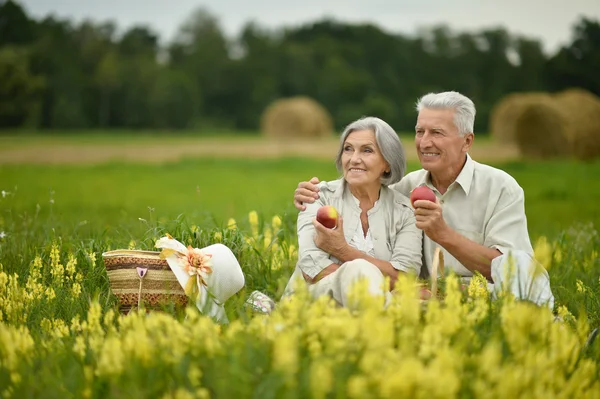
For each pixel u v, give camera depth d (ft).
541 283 18.15
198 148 166.61
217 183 91.66
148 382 12.59
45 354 14.56
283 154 148.46
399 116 331.57
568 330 15.37
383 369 11.89
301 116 196.44
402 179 21.59
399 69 363.56
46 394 12.65
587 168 110.32
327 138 201.46
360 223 19.79
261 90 340.39
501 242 19.77
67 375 13.39
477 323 14.88
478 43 370.12
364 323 12.73
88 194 76.74
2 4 353.31
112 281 18.92
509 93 354.74
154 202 68.54
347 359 12.41
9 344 13.85
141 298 18.60
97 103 323.37
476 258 18.99
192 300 18.39
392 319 13.62
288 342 11.95
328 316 14.10
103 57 343.46
